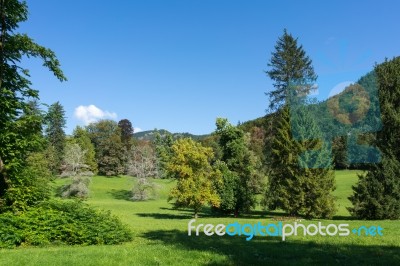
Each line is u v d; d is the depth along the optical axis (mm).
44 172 17750
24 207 15586
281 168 32094
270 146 36906
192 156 32938
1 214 14445
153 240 15695
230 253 11039
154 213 39375
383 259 10352
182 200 32906
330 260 10219
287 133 31344
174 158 33594
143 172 75312
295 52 36250
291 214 30875
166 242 14531
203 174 33781
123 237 15047
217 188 35688
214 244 13477
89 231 14203
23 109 17734
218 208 36719
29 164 17688
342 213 35406
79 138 101000
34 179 16844
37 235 13523
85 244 13867
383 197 26234
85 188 61656
